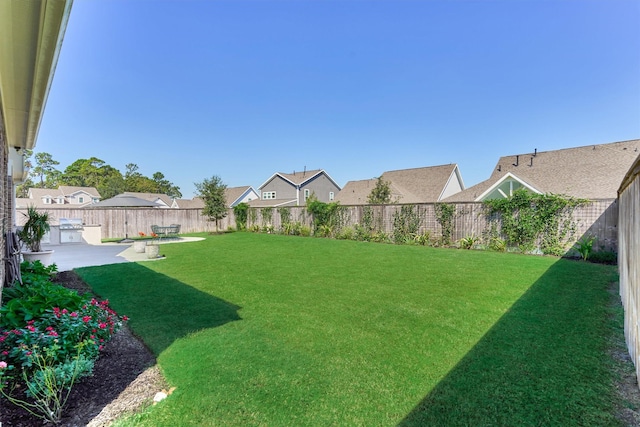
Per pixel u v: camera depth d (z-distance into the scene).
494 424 2.04
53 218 15.33
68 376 2.37
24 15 2.13
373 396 2.38
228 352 3.12
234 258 9.15
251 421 2.11
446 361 2.91
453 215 11.61
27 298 3.48
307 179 30.95
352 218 14.62
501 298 4.89
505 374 2.66
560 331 3.55
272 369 2.79
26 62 2.90
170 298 5.06
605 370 2.71
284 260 8.75
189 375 2.69
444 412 2.17
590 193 13.30
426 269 7.28
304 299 4.96
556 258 8.70
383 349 3.18
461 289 5.47
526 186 14.58
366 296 5.11
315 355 3.05
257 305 4.67
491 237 10.71
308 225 16.50
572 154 16.50
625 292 3.98
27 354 2.33
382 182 21.92
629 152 14.77
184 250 10.95
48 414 2.11
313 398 2.35
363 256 9.33
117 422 2.10
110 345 3.32
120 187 48.03
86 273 6.95
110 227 16.94
